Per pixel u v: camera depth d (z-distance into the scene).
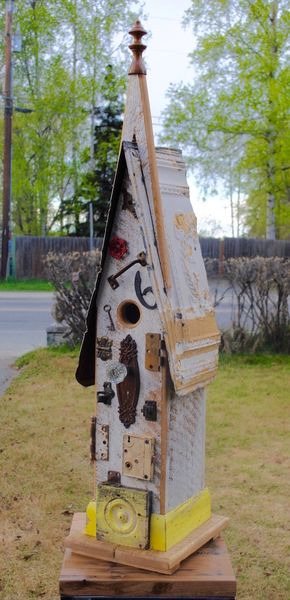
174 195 2.44
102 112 26.83
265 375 7.86
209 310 2.56
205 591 2.19
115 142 26.20
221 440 5.46
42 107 25.28
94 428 2.38
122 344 2.30
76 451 5.11
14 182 26.39
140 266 2.24
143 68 2.25
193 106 21.62
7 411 6.26
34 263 23.31
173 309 2.27
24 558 3.53
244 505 4.18
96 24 25.19
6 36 21.53
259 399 6.76
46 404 6.51
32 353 8.87
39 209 28.70
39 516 3.99
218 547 2.46
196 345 2.37
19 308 14.57
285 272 8.82
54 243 23.36
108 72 25.69
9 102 21.58
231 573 2.25
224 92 21.59
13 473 4.65
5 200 22.23
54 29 25.30
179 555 2.24
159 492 2.27
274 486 4.50
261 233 35.78
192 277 2.46
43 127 26.19
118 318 2.31
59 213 27.61
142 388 2.27
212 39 21.44
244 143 22.41
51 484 4.46
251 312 8.95
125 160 2.20
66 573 2.24
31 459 4.93
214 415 6.16
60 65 25.50
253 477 4.65
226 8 21.42
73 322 9.02
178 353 2.25
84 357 2.44
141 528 2.28
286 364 8.43
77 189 27.31
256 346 8.88
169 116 22.06
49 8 25.06
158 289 2.20
